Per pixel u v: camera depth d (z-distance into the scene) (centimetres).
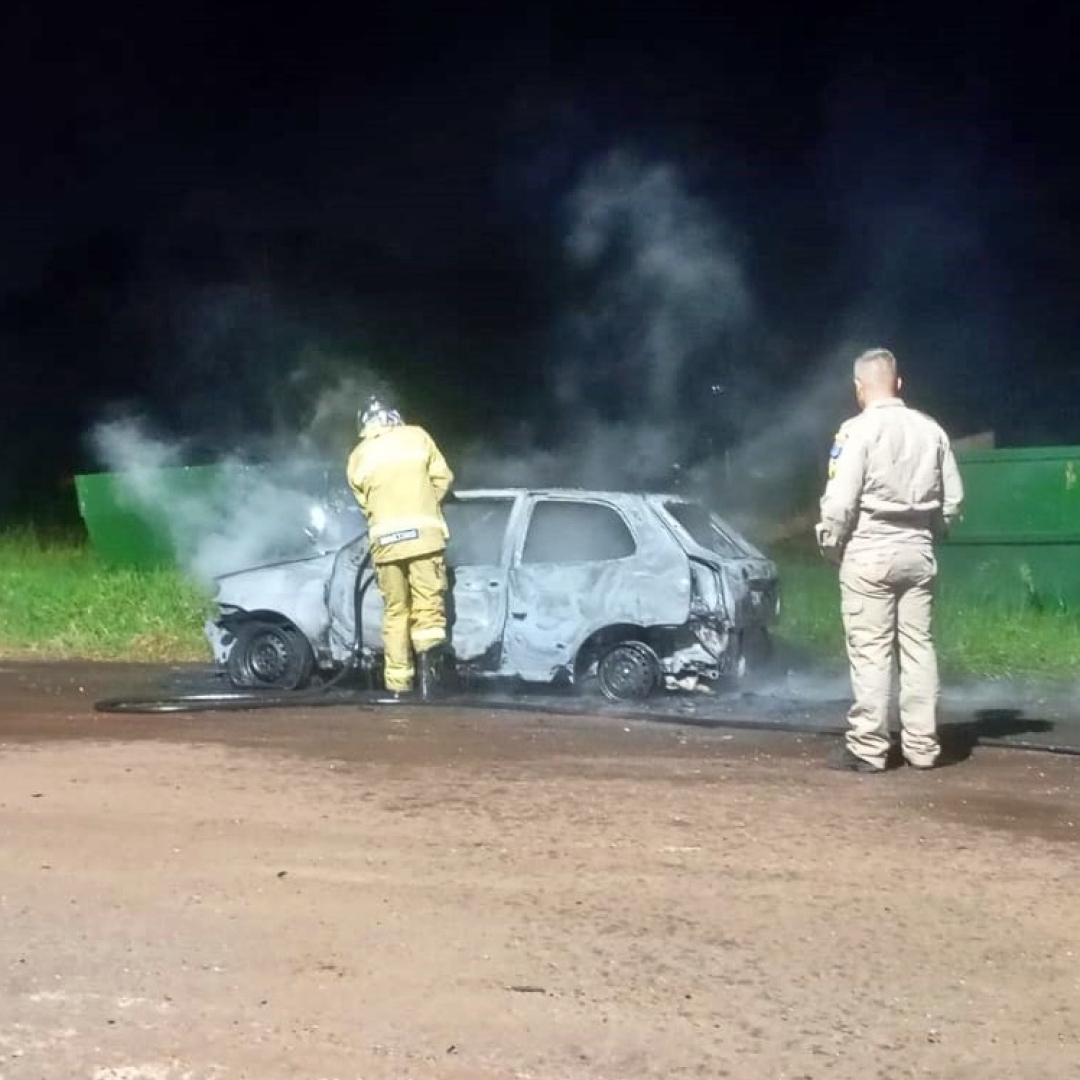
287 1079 506
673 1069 514
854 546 889
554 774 885
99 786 852
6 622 1523
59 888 681
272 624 1185
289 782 861
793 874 704
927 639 905
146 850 734
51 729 1020
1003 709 1155
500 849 738
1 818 787
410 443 1119
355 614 1158
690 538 1127
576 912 654
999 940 626
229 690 1192
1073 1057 525
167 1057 521
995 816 803
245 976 587
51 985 579
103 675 1290
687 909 658
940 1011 560
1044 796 849
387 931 632
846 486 872
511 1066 516
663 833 764
